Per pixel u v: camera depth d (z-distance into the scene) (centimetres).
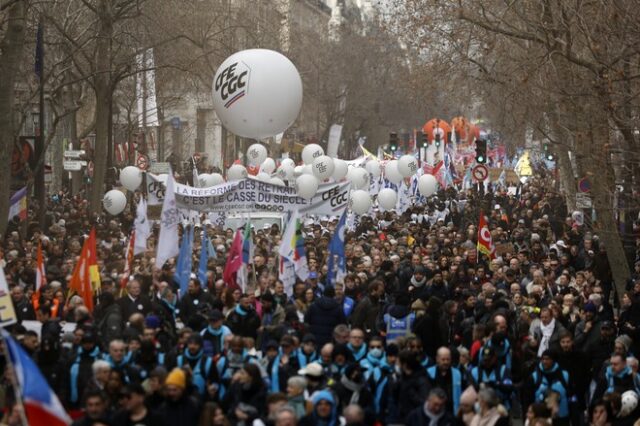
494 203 6475
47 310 2083
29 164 4344
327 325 2200
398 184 5234
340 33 13225
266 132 3369
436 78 5922
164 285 2328
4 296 1944
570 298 2462
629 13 2966
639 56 3189
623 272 3331
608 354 2220
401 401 1698
